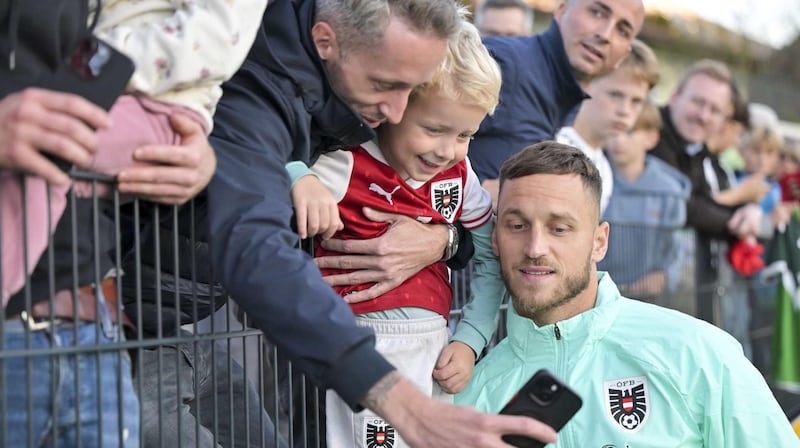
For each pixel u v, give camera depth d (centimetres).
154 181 212
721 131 739
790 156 862
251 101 244
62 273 208
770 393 294
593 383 297
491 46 409
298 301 211
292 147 255
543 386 218
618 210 652
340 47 254
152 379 272
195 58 214
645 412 292
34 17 196
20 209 197
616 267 596
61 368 208
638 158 661
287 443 313
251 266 214
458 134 290
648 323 302
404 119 286
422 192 304
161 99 216
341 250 297
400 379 211
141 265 262
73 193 204
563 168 298
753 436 287
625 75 635
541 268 297
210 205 223
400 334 298
